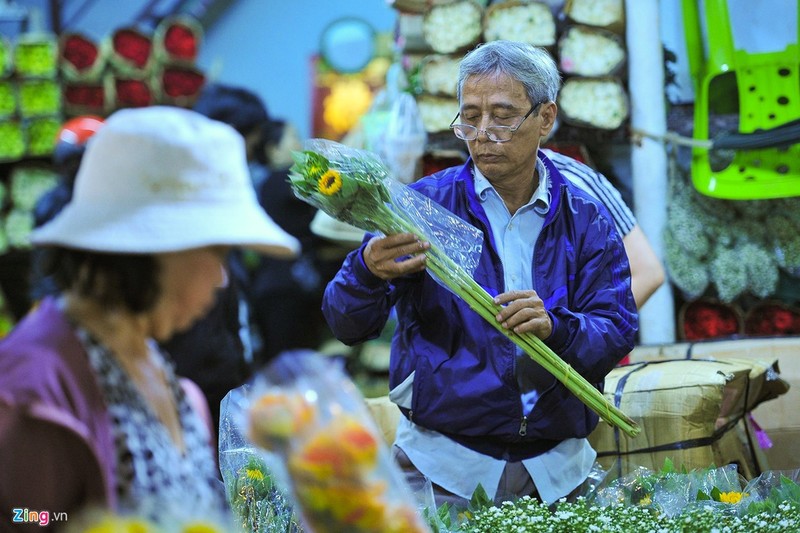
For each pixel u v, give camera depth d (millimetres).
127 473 1613
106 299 1649
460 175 3002
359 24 9023
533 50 2922
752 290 4801
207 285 1715
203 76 6871
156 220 1625
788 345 4309
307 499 1589
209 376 3758
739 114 4773
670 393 3488
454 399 2885
